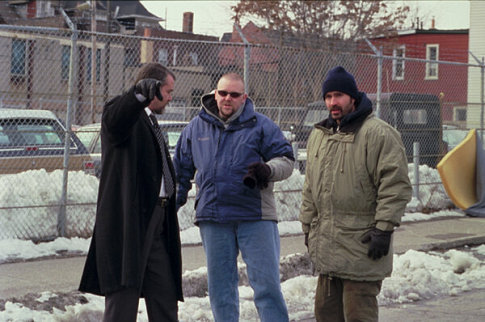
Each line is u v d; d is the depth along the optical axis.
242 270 7.77
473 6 31.12
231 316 5.25
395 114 13.14
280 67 11.42
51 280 7.20
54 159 9.40
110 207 4.58
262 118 5.24
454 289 7.71
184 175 5.43
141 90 4.29
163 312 4.77
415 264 8.36
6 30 9.48
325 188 4.73
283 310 5.17
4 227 8.72
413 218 12.11
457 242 10.29
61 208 9.06
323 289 4.86
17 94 9.23
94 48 11.22
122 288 4.54
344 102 4.69
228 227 5.20
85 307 6.05
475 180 12.98
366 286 4.63
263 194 5.16
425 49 38.78
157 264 4.75
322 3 31.38
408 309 6.97
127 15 62.06
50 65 10.84
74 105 10.65
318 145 4.84
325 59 11.80
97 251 4.58
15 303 6.11
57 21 30.06
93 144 11.16
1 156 9.01
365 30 32.94
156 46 11.71
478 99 28.33
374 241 4.51
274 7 30.75
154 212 4.70
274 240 5.21
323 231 4.73
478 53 31.16
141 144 4.62
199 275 7.43
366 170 4.61
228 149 5.15
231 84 5.11
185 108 12.18
